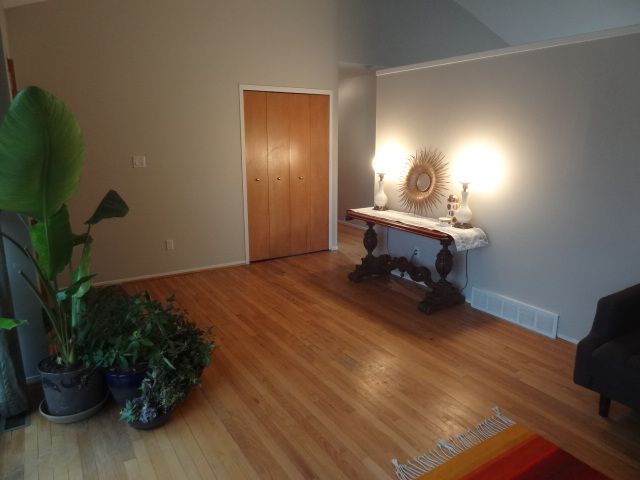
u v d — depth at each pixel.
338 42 5.25
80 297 2.26
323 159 5.50
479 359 2.93
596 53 2.77
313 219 5.59
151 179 4.45
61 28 3.82
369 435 2.19
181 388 2.34
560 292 3.17
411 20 5.72
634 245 2.72
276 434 2.20
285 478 1.92
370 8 5.38
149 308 2.41
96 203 4.23
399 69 4.22
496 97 3.41
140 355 2.31
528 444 2.12
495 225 3.56
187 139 4.56
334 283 4.48
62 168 1.86
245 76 4.75
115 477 1.93
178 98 4.43
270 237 5.31
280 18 4.83
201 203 4.77
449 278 4.07
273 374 2.75
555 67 2.99
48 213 1.95
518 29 6.14
